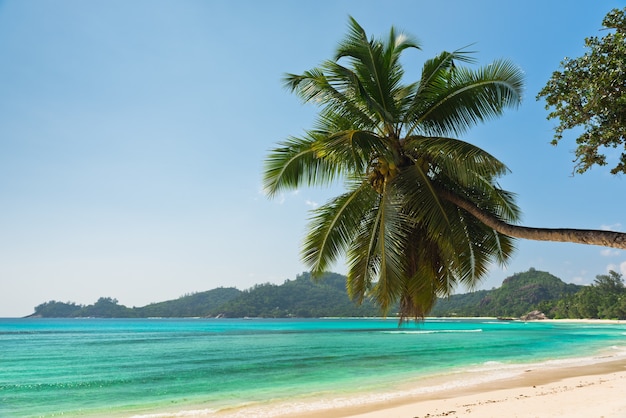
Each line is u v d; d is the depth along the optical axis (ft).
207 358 104.12
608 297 497.46
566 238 20.20
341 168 33.32
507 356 106.22
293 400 52.80
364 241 33.55
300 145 33.63
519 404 44.45
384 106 31.58
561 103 22.95
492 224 25.52
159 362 96.68
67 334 225.56
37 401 55.72
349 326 345.10
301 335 208.13
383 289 29.37
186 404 52.21
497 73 28.73
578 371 76.33
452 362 92.79
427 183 28.91
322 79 31.19
